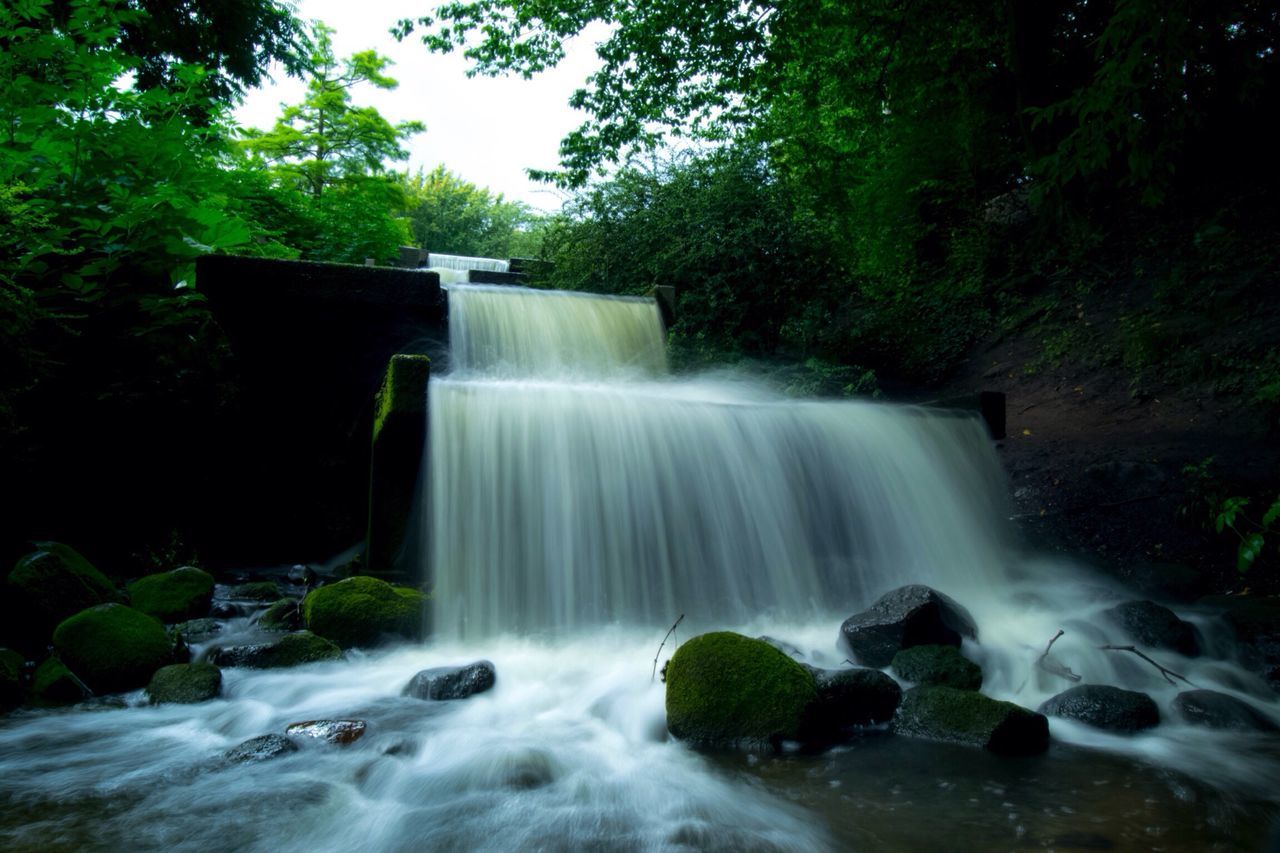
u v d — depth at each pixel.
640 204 12.12
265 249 8.23
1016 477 7.90
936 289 13.16
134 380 5.91
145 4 11.37
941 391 11.10
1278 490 6.26
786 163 12.76
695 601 5.30
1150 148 7.27
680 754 3.15
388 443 4.93
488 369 8.37
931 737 3.34
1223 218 10.31
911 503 6.17
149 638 3.95
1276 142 10.60
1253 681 4.27
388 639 4.42
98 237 5.72
